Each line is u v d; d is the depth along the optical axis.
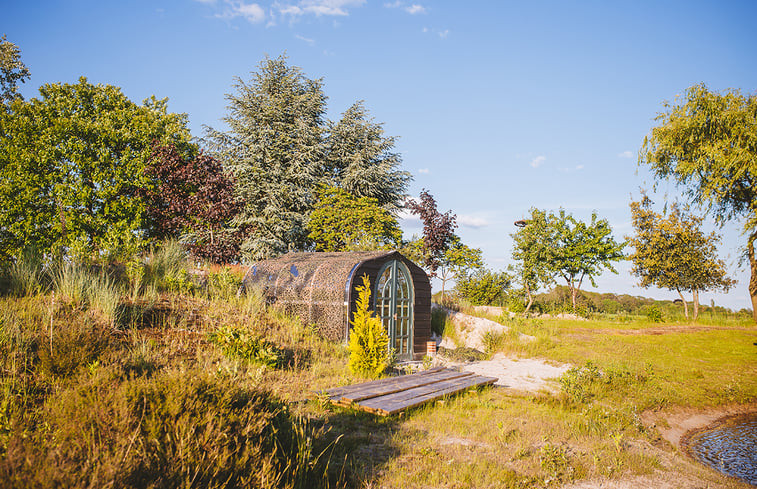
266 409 5.11
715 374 13.55
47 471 2.96
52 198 23.34
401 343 14.62
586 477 5.64
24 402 5.29
